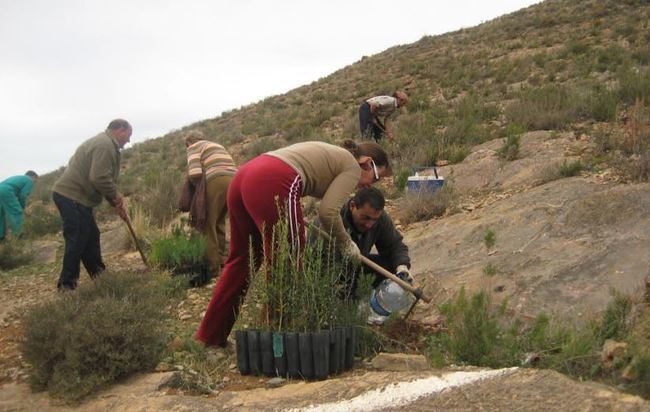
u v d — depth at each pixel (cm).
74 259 655
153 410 346
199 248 680
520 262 529
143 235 938
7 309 666
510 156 875
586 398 282
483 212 686
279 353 388
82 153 653
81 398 382
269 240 413
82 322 404
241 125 2330
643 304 378
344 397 332
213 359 428
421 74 2352
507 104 1357
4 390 408
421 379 334
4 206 1069
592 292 454
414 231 702
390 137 1113
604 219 562
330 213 404
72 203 650
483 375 322
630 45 1836
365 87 2406
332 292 405
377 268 433
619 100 1076
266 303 405
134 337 404
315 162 414
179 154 2000
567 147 851
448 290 511
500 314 396
